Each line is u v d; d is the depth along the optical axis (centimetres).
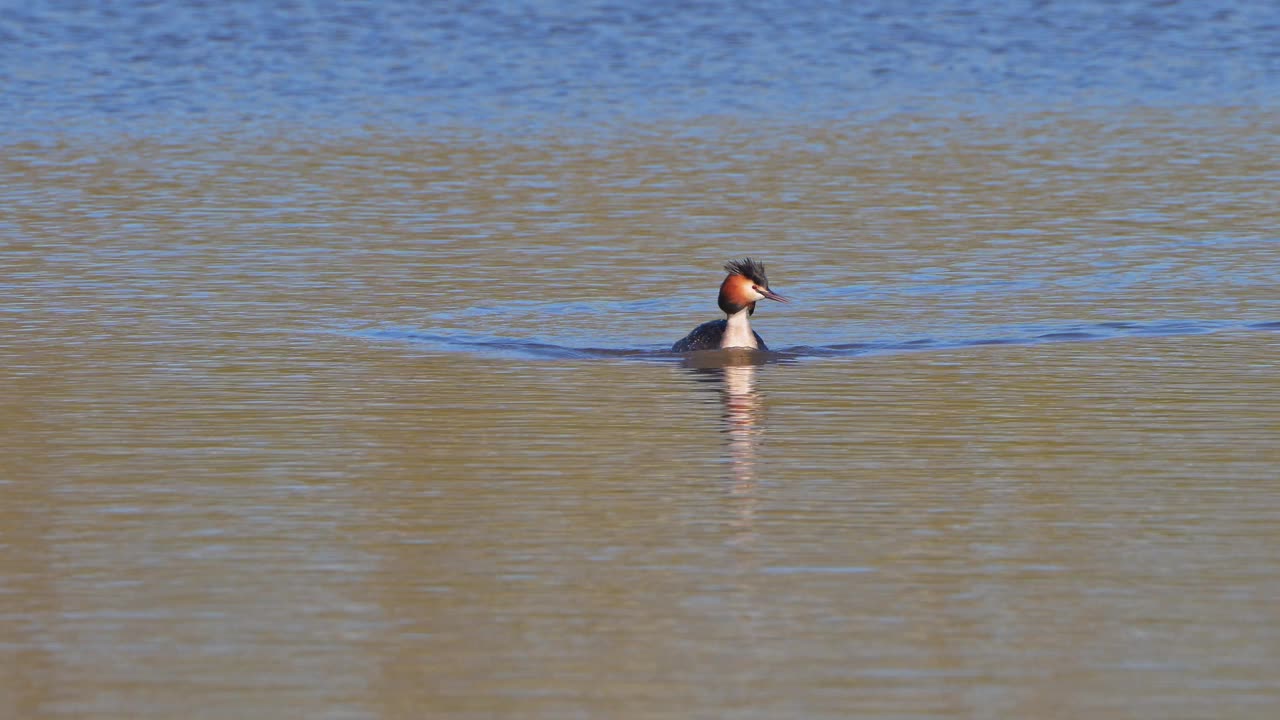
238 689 1112
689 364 2084
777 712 1081
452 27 6038
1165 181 3475
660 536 1409
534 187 3441
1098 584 1295
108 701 1095
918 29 6072
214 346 2155
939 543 1391
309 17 6191
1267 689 1111
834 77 5178
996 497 1516
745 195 3347
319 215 3144
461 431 1752
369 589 1285
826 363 2086
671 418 1811
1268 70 5281
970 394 1909
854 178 3538
